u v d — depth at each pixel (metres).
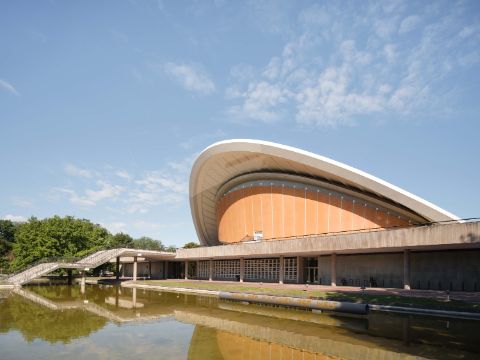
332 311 20.12
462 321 16.91
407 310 18.70
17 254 55.94
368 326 16.25
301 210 39.41
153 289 38.91
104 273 74.19
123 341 13.80
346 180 33.19
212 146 42.16
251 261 43.41
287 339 14.07
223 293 27.81
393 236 25.94
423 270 29.08
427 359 11.19
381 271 31.39
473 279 26.56
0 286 40.69
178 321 18.28
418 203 29.22
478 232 21.94
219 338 14.36
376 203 34.28
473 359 11.15
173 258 49.72
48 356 11.70
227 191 50.88
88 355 11.83
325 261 35.53
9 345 13.16
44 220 57.41
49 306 24.19
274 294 25.19
